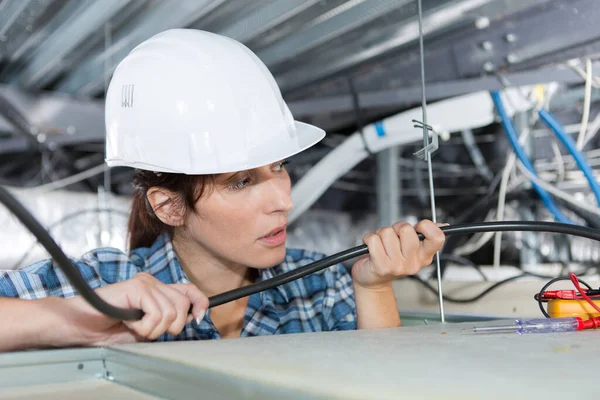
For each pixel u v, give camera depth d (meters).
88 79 1.74
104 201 2.29
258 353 0.42
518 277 1.22
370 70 1.47
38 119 1.80
